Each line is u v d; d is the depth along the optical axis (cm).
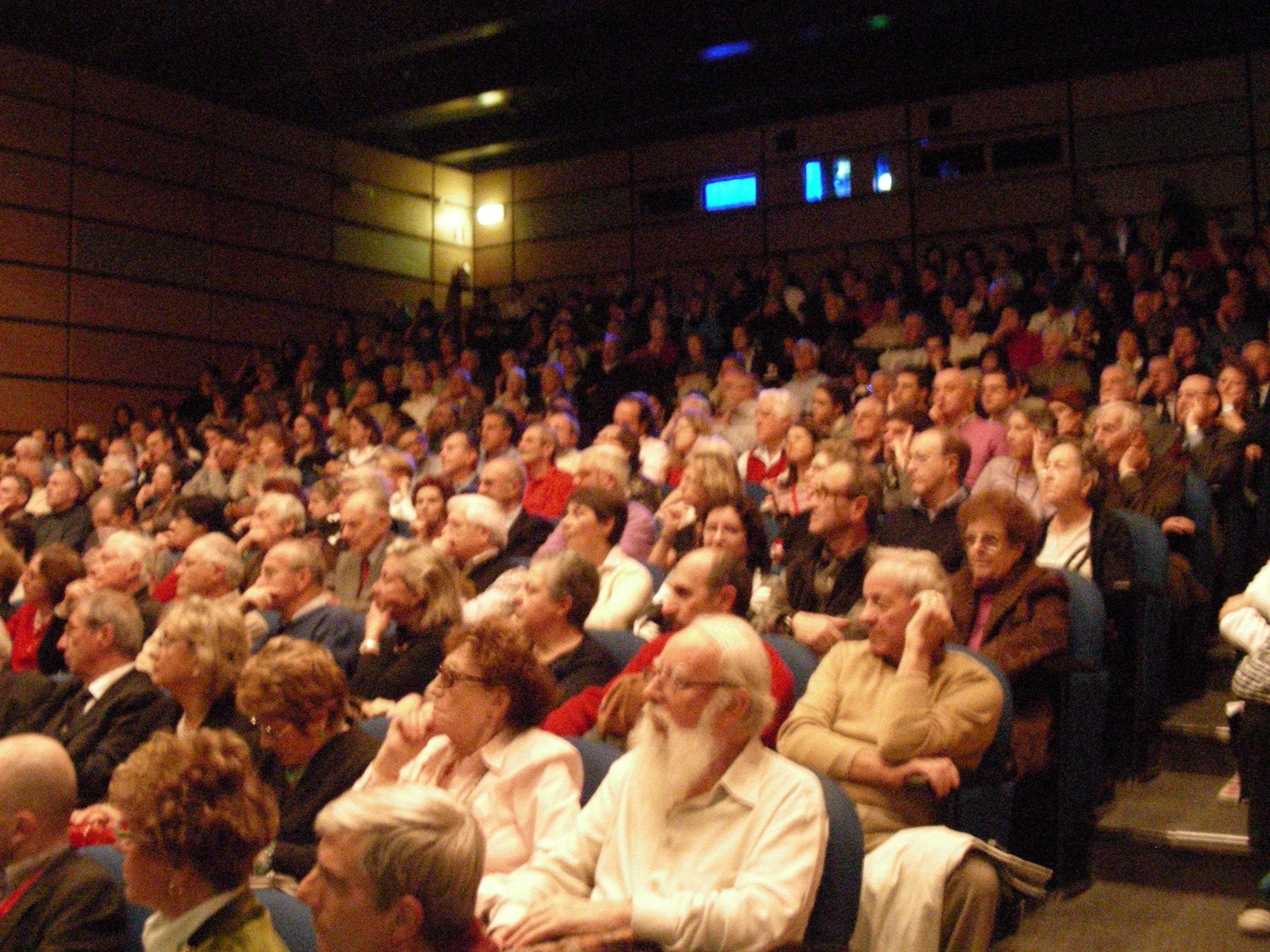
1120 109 1098
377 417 960
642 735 223
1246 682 296
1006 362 789
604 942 201
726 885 208
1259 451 512
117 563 455
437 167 1427
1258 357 607
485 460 641
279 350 1238
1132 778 373
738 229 1277
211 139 1210
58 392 1090
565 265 1382
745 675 215
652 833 216
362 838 155
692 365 914
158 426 1083
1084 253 959
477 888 160
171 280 1173
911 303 945
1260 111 1041
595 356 1008
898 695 257
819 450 428
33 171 1081
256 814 192
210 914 186
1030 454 457
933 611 264
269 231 1255
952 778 251
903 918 237
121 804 189
